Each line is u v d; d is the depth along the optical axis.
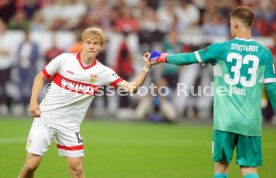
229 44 19.06
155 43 49.03
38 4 56.84
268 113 48.12
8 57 51.66
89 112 48.62
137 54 49.56
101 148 34.28
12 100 52.09
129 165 28.89
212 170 27.92
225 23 52.09
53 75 19.98
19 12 54.31
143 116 48.00
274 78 19.17
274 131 43.75
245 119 18.84
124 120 48.75
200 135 40.88
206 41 49.03
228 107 18.91
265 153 33.72
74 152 19.88
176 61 19.52
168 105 47.34
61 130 19.83
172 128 44.50
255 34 51.12
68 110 19.89
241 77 18.92
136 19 51.94
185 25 52.28
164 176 26.28
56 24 53.56
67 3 56.31
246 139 19.00
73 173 20.02
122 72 48.94
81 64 19.86
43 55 51.12
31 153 19.61
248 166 19.14
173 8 53.75
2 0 56.91
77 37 46.94
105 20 53.03
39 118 19.94
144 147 35.00
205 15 52.03
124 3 54.47
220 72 19.11
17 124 43.81
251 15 19.19
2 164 27.78
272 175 27.00
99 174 26.42
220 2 54.09
